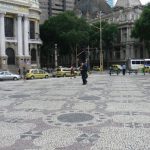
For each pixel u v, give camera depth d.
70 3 135.75
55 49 76.44
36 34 74.25
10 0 64.19
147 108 12.44
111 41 89.81
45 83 30.91
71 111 12.05
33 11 73.25
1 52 63.09
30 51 72.25
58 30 77.12
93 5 129.00
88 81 31.80
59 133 8.47
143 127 9.00
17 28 66.94
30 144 7.44
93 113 11.48
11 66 65.56
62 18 77.56
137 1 102.50
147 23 67.00
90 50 97.75
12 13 65.56
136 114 11.09
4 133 8.59
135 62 71.50
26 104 14.41
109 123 9.62
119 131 8.54
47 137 8.06
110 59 100.56
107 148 6.98
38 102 15.05
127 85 24.86
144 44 88.50
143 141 7.49
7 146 7.32
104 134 8.24
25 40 68.75
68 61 108.00
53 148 7.07
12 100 16.20
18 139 7.92
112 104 13.73
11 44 66.25
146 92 18.72
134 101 14.64
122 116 10.72
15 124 9.78
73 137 8.01
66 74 53.72
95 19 109.75
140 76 44.56
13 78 46.47
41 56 93.56
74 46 81.25
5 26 65.31
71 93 19.03
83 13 126.25
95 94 18.11
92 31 86.38
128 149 6.87
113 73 62.38
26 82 34.72
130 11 91.56
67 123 9.75
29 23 72.38
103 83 28.06
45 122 10.02
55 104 14.17
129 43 91.81
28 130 8.91
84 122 9.84
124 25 92.81
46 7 126.94
